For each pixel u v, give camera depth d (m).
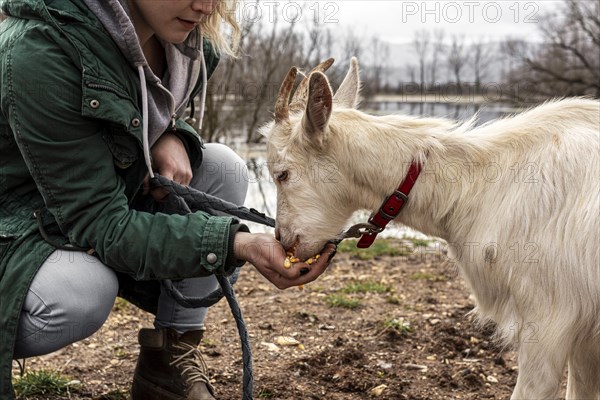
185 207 2.79
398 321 4.30
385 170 2.87
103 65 2.45
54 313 2.47
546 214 2.67
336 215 2.96
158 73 2.91
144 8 2.58
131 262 2.50
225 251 2.47
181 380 3.03
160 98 2.71
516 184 2.75
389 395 3.42
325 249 2.80
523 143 2.82
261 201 8.11
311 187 2.91
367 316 4.55
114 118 2.45
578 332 2.69
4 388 2.46
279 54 9.66
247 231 2.57
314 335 4.20
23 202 2.61
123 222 2.50
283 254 2.57
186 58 2.90
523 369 2.72
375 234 2.98
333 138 2.87
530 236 2.68
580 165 2.68
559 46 20.23
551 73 18.72
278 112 2.93
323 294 5.02
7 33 2.46
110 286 2.60
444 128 2.95
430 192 2.87
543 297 2.65
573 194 2.65
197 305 2.86
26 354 2.58
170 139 2.93
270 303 4.79
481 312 2.93
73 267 2.52
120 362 3.76
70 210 2.48
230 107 9.81
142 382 3.09
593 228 2.59
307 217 2.93
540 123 2.86
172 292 2.85
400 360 3.85
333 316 4.54
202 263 2.46
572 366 2.98
